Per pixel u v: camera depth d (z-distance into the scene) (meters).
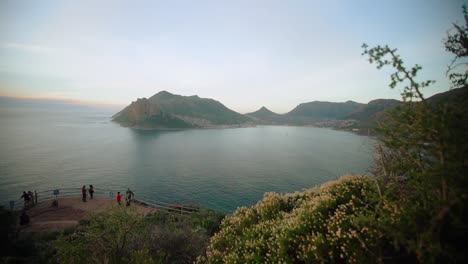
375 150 5.96
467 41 3.81
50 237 14.16
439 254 3.27
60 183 70.75
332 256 4.34
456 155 3.09
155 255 8.02
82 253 7.49
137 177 83.12
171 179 82.56
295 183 79.62
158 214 18.81
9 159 104.00
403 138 3.78
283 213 7.32
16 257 10.26
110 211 9.27
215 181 81.50
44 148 138.38
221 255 6.47
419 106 3.44
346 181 7.45
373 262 3.90
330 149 163.38
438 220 3.23
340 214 5.34
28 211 21.23
